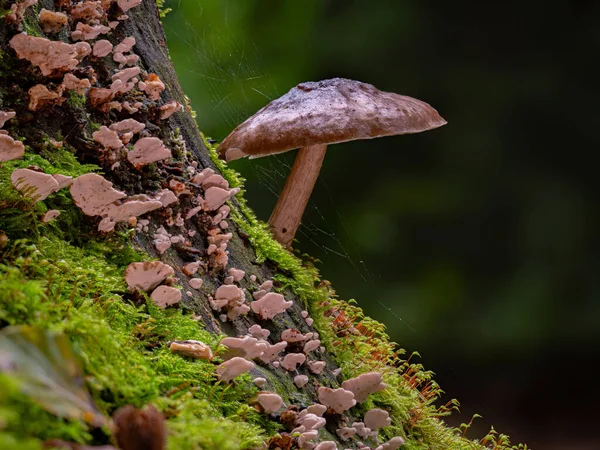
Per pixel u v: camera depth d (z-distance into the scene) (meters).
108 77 0.47
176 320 0.45
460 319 1.70
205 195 0.48
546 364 1.65
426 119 0.54
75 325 0.40
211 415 0.42
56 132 0.45
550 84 1.74
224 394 0.44
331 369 0.51
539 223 1.72
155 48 0.50
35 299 0.40
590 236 1.71
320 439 0.46
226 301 0.47
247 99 1.56
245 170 1.59
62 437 0.38
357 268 1.74
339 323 0.54
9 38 0.44
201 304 0.47
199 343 0.43
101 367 0.40
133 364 0.41
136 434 0.37
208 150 0.52
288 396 0.47
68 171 0.45
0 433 0.36
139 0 0.48
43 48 0.44
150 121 0.48
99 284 0.43
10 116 0.43
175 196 0.47
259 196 1.69
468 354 1.67
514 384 1.63
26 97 0.44
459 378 1.66
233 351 0.44
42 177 0.42
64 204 0.44
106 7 0.48
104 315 0.43
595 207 1.72
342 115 0.52
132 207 0.44
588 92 1.73
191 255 0.47
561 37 1.74
